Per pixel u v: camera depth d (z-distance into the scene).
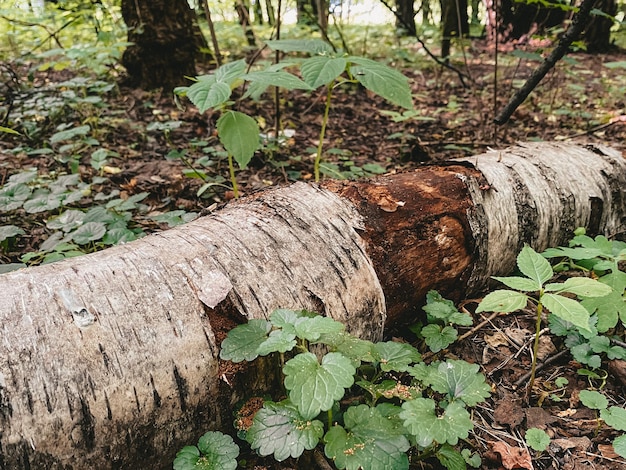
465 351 2.08
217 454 1.34
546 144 2.86
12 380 1.17
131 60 5.51
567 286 1.54
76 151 3.82
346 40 8.23
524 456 1.58
